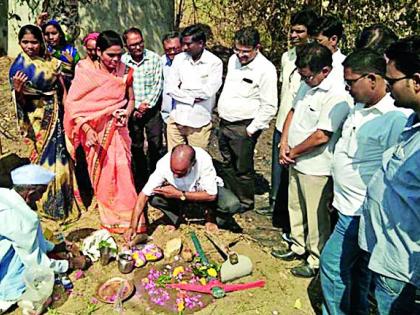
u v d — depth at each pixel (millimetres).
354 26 7305
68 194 5008
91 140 4586
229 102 5137
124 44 5480
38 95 4762
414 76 2590
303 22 4629
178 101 5223
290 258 4574
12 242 3662
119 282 4113
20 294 3846
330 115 3838
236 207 4676
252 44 4875
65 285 4051
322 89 3885
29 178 3771
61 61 5145
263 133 7410
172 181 4473
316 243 4266
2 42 9570
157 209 5219
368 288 3752
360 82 3234
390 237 2924
